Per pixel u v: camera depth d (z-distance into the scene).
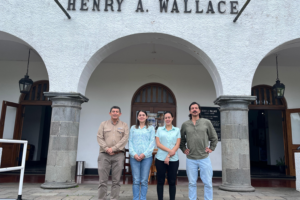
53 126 4.81
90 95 7.33
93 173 6.91
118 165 3.47
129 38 5.18
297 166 4.82
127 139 3.52
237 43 5.03
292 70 7.43
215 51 5.00
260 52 4.99
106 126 3.58
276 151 9.56
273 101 7.39
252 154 12.80
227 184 4.71
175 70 7.45
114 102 7.30
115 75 7.44
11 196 3.89
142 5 5.14
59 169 4.65
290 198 4.09
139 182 3.43
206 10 5.15
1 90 7.36
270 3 5.14
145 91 7.47
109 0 5.20
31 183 5.28
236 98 4.81
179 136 3.49
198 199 4.00
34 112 11.19
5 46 6.38
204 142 3.39
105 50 5.21
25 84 6.38
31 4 5.16
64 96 4.83
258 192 4.57
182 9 5.14
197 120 3.50
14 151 7.10
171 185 3.44
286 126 7.22
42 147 11.89
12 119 7.18
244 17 5.11
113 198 3.45
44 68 7.48
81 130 7.16
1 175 6.34
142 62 7.36
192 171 3.38
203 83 7.39
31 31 5.07
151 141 3.47
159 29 5.05
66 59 4.99
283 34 5.02
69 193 4.21
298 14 5.07
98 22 5.10
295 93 7.29
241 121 4.83
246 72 4.95
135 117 7.28
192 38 5.04
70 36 5.06
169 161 3.44
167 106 7.33
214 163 6.94
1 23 5.07
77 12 5.14
